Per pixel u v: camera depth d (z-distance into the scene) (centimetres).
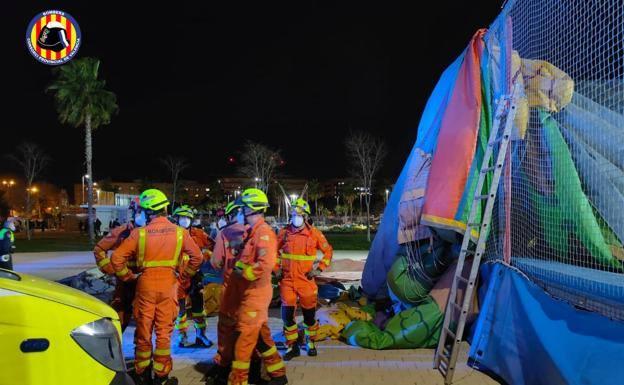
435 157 688
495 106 659
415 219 766
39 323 323
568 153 621
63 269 1870
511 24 652
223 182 12381
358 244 3375
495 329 590
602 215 602
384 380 571
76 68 3800
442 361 623
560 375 454
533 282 568
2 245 1194
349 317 812
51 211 9231
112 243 579
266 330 549
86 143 3850
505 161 647
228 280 543
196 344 737
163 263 537
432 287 746
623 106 576
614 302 449
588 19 524
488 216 583
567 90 605
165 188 10756
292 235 673
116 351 360
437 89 871
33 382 317
